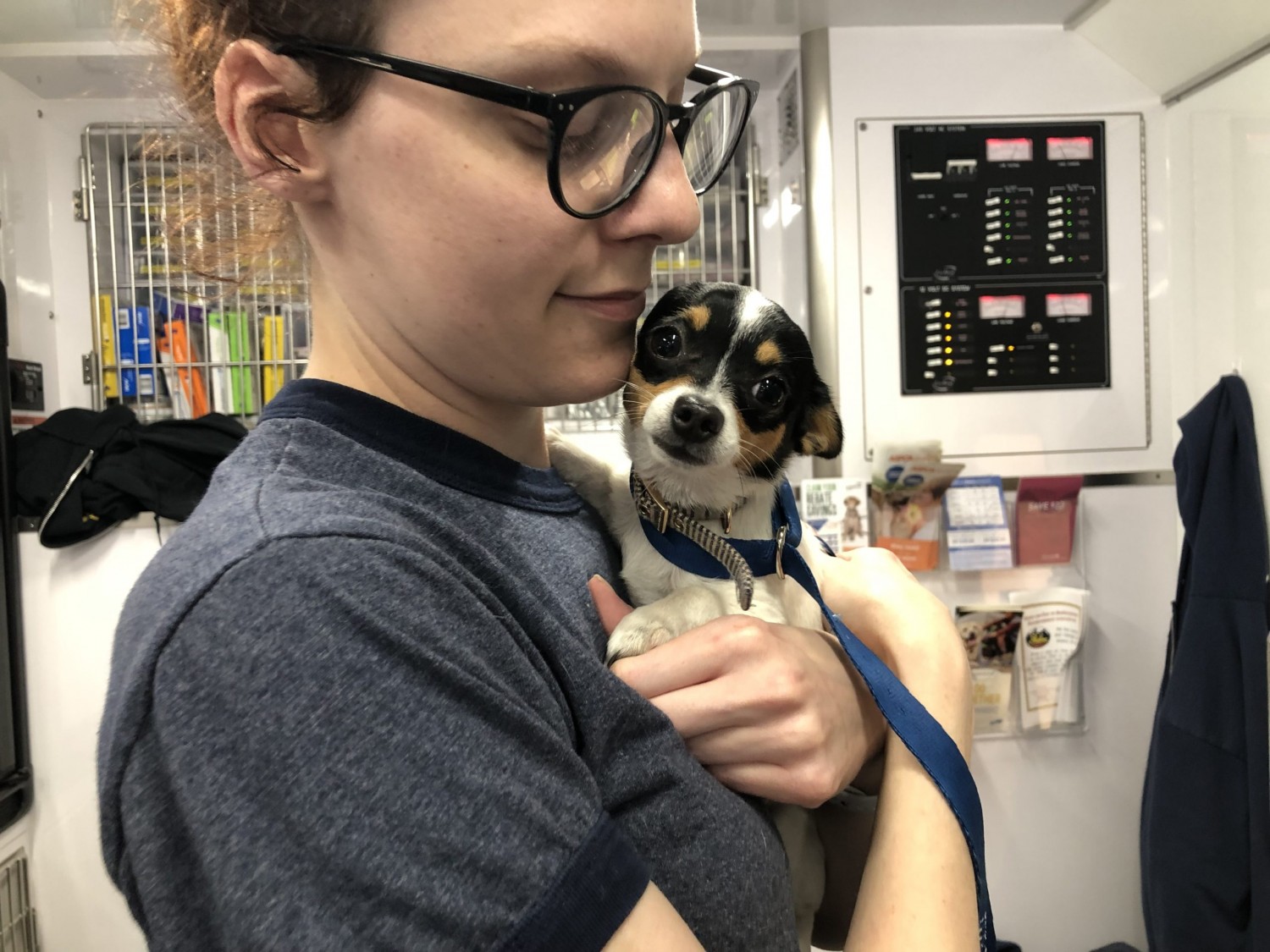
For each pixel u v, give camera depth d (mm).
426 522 574
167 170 1760
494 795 461
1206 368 1778
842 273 1799
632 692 617
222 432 1836
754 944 598
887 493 1812
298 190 613
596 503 956
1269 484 1632
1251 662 1588
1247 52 1622
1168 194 1845
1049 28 1809
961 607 1854
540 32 541
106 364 2004
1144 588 1904
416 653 477
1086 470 1876
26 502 1790
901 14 1724
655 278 2043
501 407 759
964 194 1812
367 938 419
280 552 478
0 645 1763
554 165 560
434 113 549
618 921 465
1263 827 1554
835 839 990
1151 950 1775
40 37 1729
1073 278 1842
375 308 646
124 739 458
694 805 604
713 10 1692
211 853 430
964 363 1832
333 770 438
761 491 1017
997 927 1927
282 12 566
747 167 2072
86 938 1866
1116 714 1915
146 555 1818
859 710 754
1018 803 1916
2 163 1818
